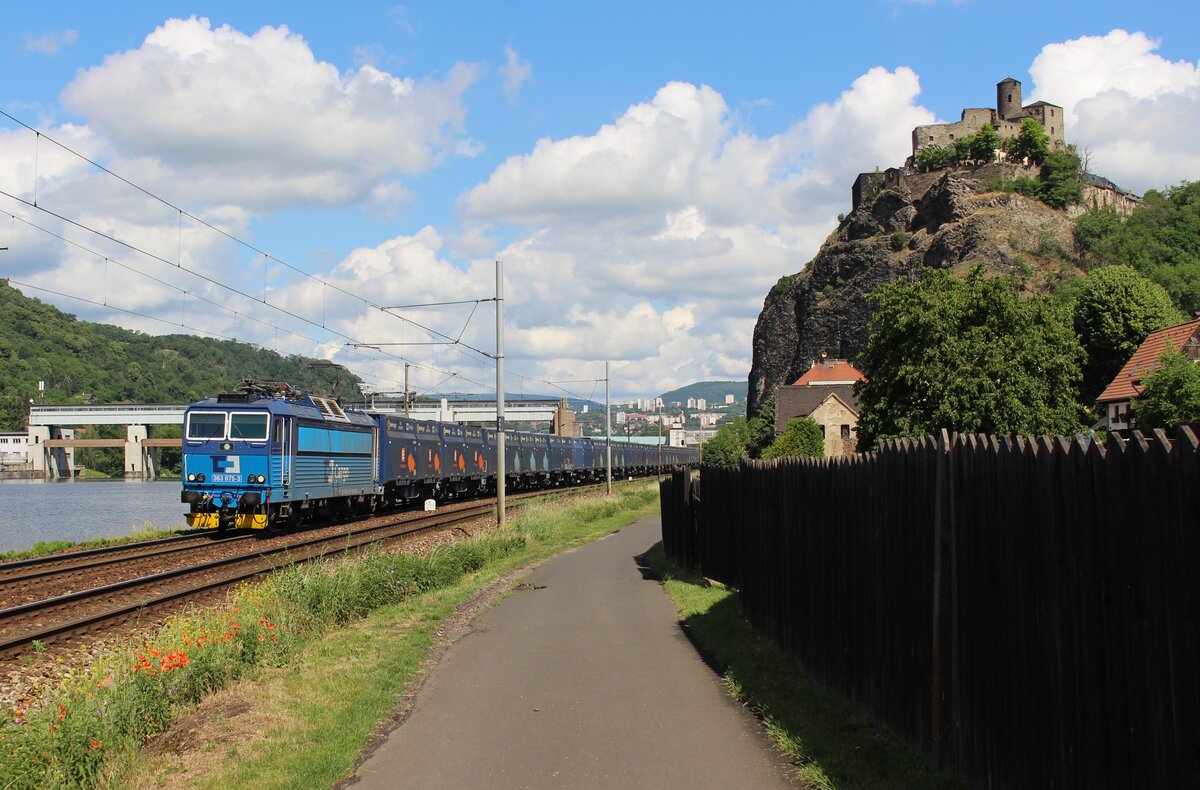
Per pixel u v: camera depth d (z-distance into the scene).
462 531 31.41
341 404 36.06
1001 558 5.80
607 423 58.97
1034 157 131.62
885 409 35.19
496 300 31.75
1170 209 121.75
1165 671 4.25
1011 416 32.97
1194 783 4.06
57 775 6.85
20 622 14.41
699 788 6.80
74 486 98.19
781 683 9.84
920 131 145.50
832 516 9.36
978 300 34.31
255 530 28.88
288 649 11.64
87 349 125.94
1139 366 41.09
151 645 10.48
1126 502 4.52
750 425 116.38
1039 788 5.36
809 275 149.50
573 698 9.55
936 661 6.77
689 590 17.30
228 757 7.75
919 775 6.69
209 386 125.00
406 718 8.97
